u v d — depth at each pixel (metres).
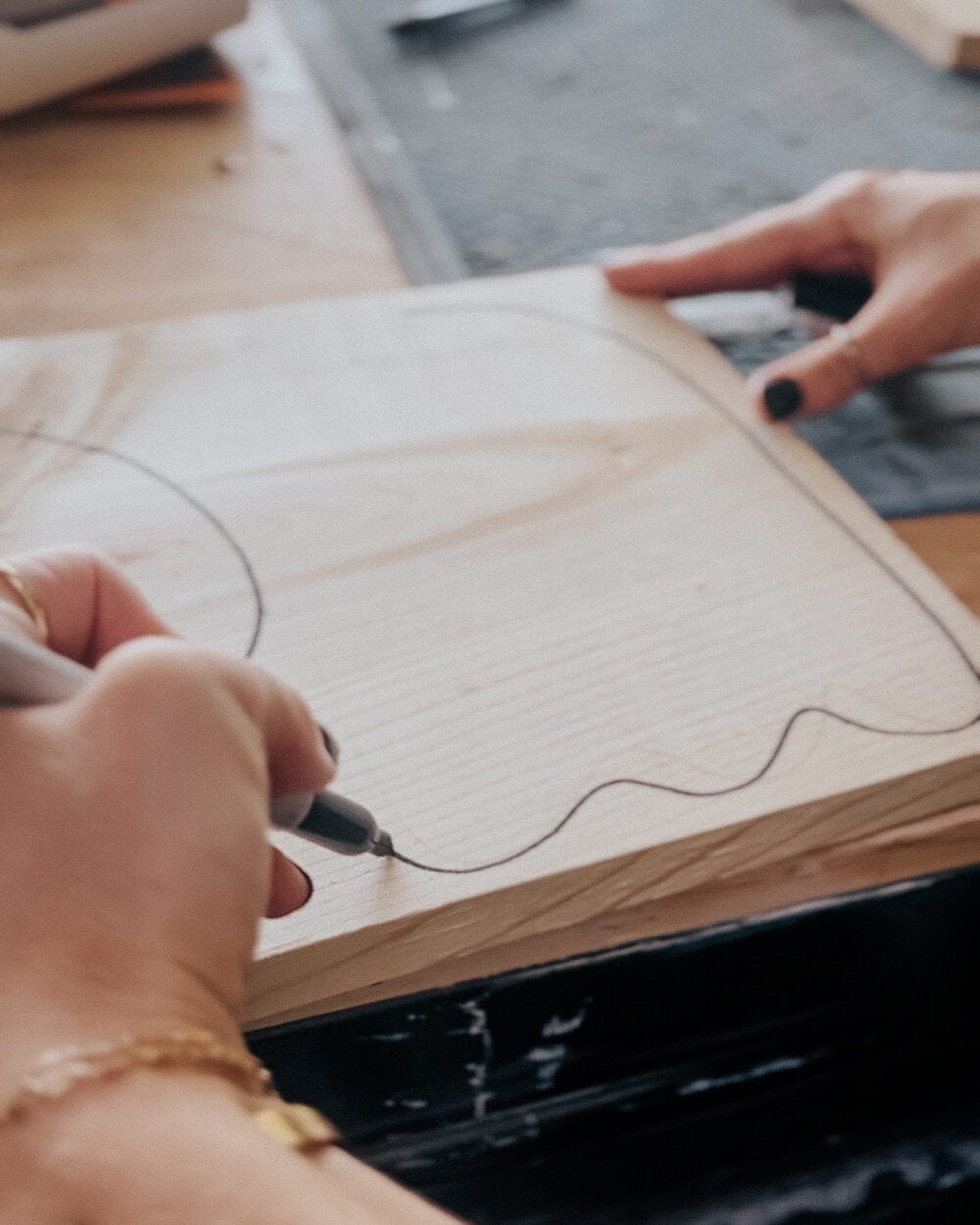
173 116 0.97
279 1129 0.27
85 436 0.63
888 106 1.01
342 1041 0.53
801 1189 0.67
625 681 0.51
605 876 0.46
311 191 0.89
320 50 1.08
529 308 0.75
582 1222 0.67
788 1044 0.64
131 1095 0.25
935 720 0.50
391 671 0.51
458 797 0.47
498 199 0.90
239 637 0.53
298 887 0.42
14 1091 0.25
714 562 0.57
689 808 0.47
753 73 1.06
